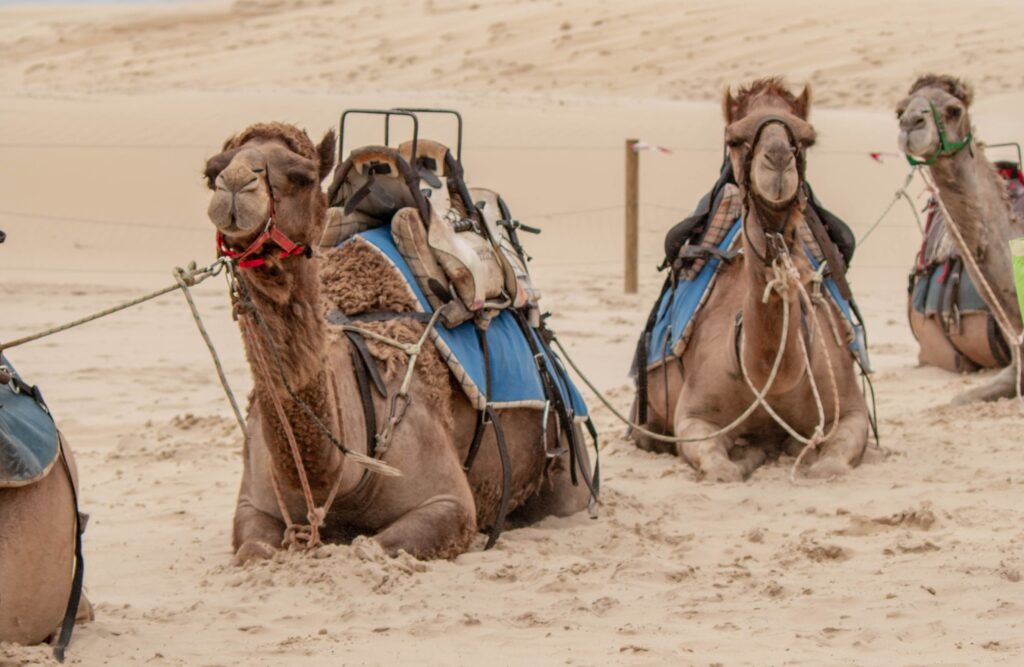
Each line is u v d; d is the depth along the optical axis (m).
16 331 43.00
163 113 95.00
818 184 86.56
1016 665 12.62
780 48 140.62
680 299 23.45
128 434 26.98
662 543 17.86
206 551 17.86
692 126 98.31
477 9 181.50
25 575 12.26
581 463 19.31
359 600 15.02
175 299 52.66
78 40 190.38
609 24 157.50
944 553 16.75
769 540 17.91
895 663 12.75
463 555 16.72
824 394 22.38
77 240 77.44
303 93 119.44
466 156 91.88
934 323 32.97
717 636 13.77
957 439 24.50
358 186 17.91
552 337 20.06
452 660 13.05
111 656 13.08
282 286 13.84
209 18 196.12
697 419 22.52
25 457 12.09
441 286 17.50
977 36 135.38
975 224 25.84
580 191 88.00
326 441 15.17
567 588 15.47
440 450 16.72
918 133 25.05
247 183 12.71
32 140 88.88
